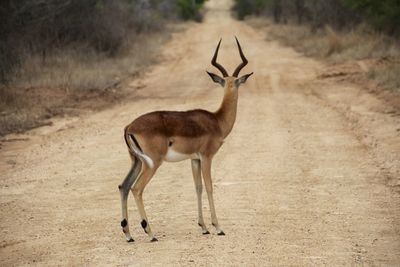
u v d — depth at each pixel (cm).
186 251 1925
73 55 6475
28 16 6284
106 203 2478
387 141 3325
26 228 2208
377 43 6825
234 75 2303
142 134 1948
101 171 2959
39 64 5788
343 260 1823
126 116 4344
